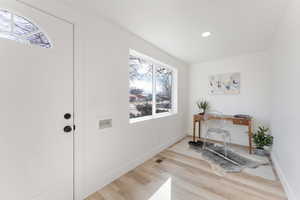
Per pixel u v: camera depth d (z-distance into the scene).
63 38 1.29
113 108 1.77
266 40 2.28
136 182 1.72
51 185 1.23
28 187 1.10
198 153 2.59
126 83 1.96
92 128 1.54
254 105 2.88
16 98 1.04
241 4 1.41
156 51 2.55
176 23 1.76
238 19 1.68
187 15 1.59
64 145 1.31
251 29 1.92
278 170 1.84
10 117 1.02
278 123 1.97
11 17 1.04
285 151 1.60
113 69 1.76
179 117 3.41
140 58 2.46
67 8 1.31
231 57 3.12
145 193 1.53
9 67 1.00
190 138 3.54
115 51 1.78
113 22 1.72
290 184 1.41
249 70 2.92
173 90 3.37
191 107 3.77
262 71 2.78
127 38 1.95
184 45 2.47
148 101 2.67
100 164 1.62
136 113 2.40
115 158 1.80
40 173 1.16
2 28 1.01
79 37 1.41
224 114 3.23
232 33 2.04
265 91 2.75
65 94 1.31
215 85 3.36
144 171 1.98
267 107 2.74
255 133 2.67
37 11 1.13
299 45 1.22
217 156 2.44
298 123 1.23
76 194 1.40
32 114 1.12
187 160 2.31
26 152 1.09
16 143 1.04
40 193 1.16
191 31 1.97
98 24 1.58
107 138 1.70
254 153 2.53
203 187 1.62
